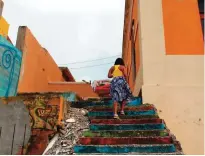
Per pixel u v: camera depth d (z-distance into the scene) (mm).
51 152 4367
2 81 7809
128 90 5793
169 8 7586
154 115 5602
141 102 6863
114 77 5891
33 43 10578
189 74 6934
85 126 5340
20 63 9094
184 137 6352
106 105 6629
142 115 5621
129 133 4766
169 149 4191
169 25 7434
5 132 5164
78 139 4766
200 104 6633
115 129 5086
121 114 5766
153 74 6953
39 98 5418
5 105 5371
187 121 6488
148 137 4523
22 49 9312
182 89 6770
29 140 5008
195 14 7488
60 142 4746
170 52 7152
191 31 7332
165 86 6805
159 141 4469
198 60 7035
